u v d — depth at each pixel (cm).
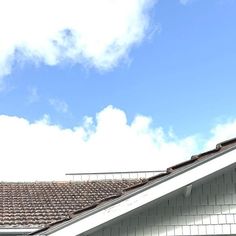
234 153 652
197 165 650
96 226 643
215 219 688
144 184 670
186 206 692
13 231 1022
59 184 1524
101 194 1341
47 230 644
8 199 1298
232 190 696
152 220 688
